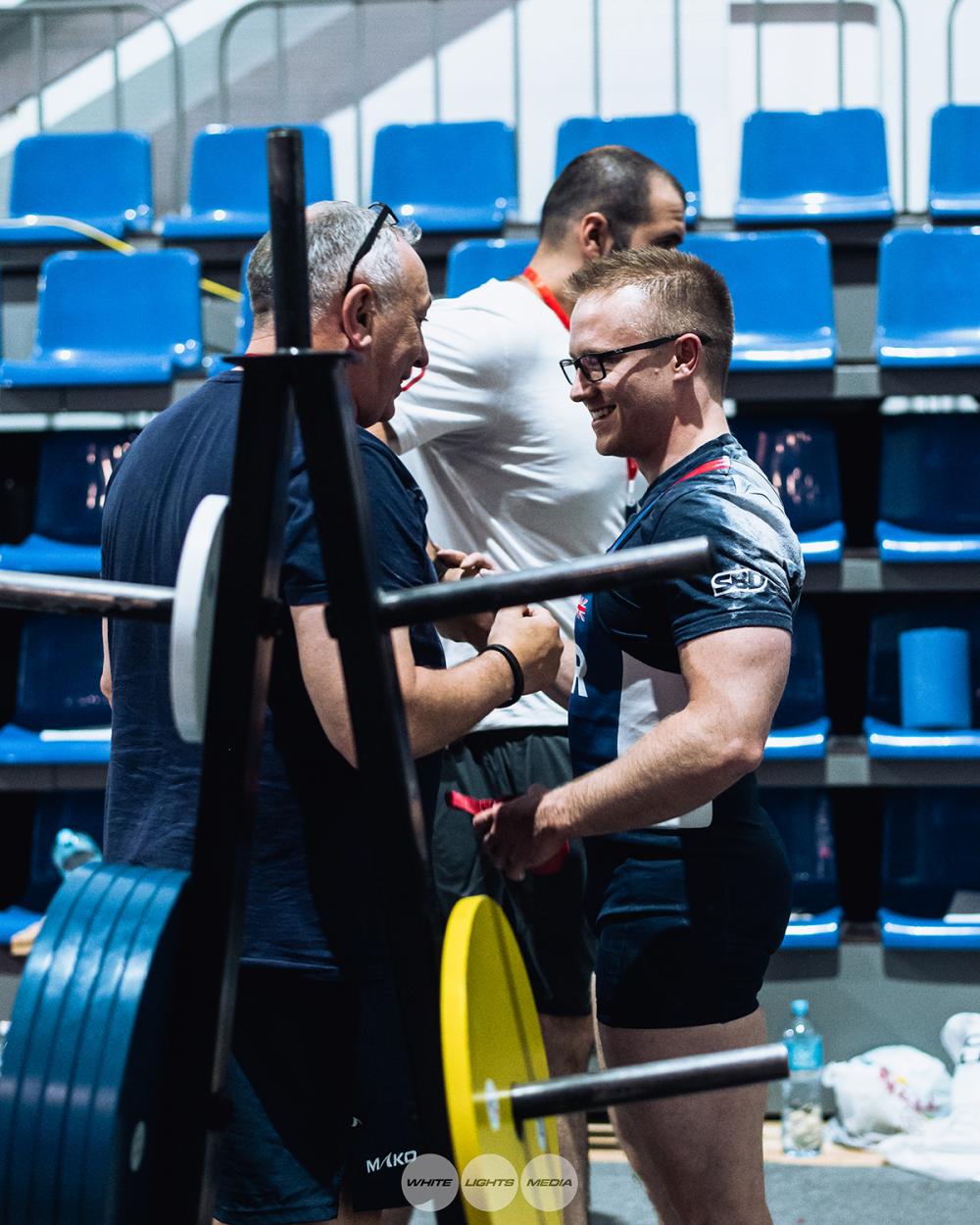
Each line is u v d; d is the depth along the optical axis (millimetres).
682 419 3086
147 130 9055
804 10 8430
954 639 6148
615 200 4285
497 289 4156
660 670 3004
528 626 2984
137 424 7766
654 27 8586
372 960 2846
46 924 2273
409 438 3969
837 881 6332
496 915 2680
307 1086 2811
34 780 6270
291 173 2156
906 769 5957
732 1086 2275
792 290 6914
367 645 2238
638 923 3051
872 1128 5426
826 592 6785
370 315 2893
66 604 2279
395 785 2268
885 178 7668
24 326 7777
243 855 2311
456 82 8812
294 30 8930
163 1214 2312
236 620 2240
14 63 9078
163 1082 2307
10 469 7559
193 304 7309
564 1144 4188
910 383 6250
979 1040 5551
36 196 8266
